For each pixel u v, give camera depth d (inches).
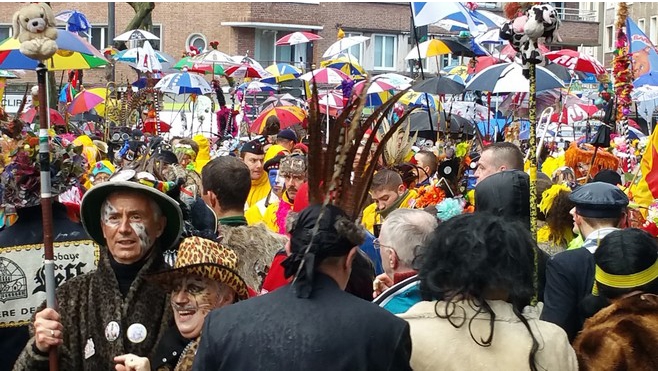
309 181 133.6
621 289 155.3
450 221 137.9
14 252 181.2
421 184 354.9
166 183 159.6
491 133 694.5
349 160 133.4
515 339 132.6
